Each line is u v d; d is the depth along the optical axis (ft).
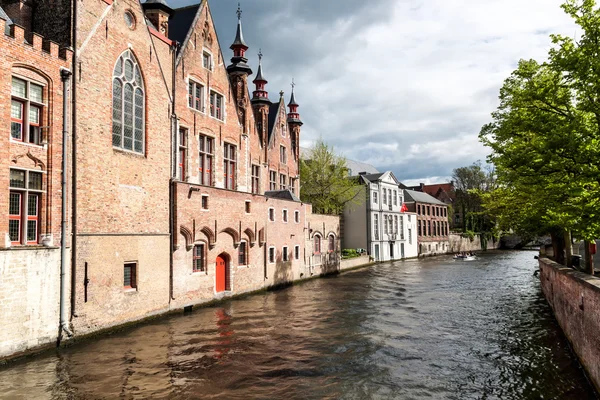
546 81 52.70
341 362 48.03
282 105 136.56
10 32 46.98
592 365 39.42
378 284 114.73
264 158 118.83
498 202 94.89
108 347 52.26
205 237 81.00
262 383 41.57
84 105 56.13
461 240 268.41
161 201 70.69
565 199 53.11
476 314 73.46
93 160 57.21
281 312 75.05
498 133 60.08
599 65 41.96
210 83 89.66
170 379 42.11
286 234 114.42
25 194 48.32
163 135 72.18
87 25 57.11
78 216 54.49
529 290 100.12
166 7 76.89
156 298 68.49
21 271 46.70
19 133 48.62
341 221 192.24
